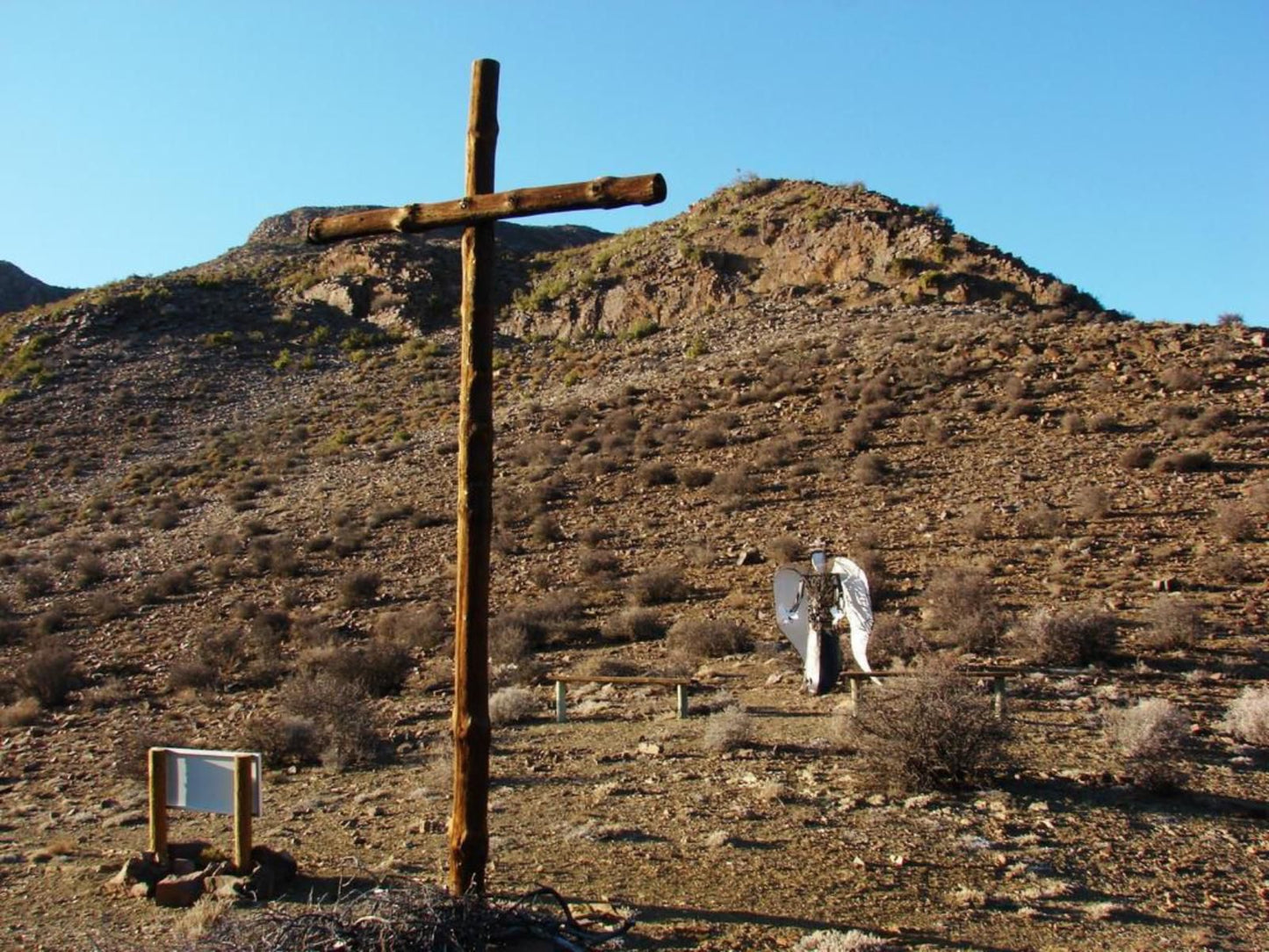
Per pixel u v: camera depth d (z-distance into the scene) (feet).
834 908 29.53
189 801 34.45
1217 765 42.60
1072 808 37.83
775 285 205.16
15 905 32.86
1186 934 27.50
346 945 24.02
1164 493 95.91
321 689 58.23
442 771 47.52
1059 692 54.60
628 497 118.11
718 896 30.63
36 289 452.76
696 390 153.58
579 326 220.84
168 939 27.94
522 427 154.20
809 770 43.70
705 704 57.00
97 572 116.88
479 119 29.91
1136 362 130.93
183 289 257.75
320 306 253.24
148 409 198.49
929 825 36.35
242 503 142.41
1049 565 82.02
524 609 83.92
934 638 66.33
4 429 189.26
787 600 49.75
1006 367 136.77
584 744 51.39
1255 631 64.34
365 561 111.65
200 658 82.38
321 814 42.75
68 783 54.08
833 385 142.31
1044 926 28.19
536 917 26.25
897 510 100.99
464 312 29.66
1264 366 124.36
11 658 93.15
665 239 240.12
